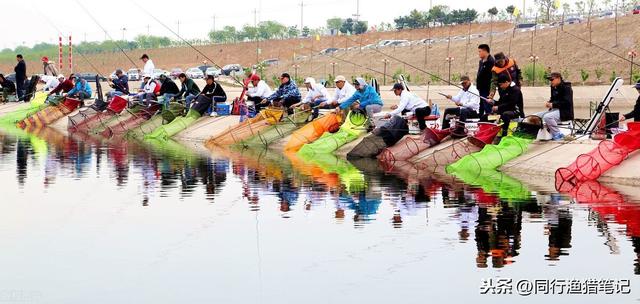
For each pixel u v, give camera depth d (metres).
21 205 16.52
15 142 29.97
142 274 11.68
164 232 14.07
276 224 14.59
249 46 118.44
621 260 12.02
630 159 19.03
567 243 12.98
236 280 11.39
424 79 81.00
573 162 19.69
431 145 23.28
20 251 12.91
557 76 21.39
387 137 24.30
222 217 15.20
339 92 27.34
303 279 11.40
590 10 95.44
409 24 115.19
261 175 20.53
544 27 89.69
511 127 22.02
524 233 13.64
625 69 71.25
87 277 11.59
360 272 11.66
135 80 82.19
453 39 95.06
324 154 25.52
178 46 127.00
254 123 28.55
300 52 111.38
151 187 18.73
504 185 18.59
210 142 28.94
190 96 32.66
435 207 15.88
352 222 14.66
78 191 18.22
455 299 10.55
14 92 44.31
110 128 32.97
